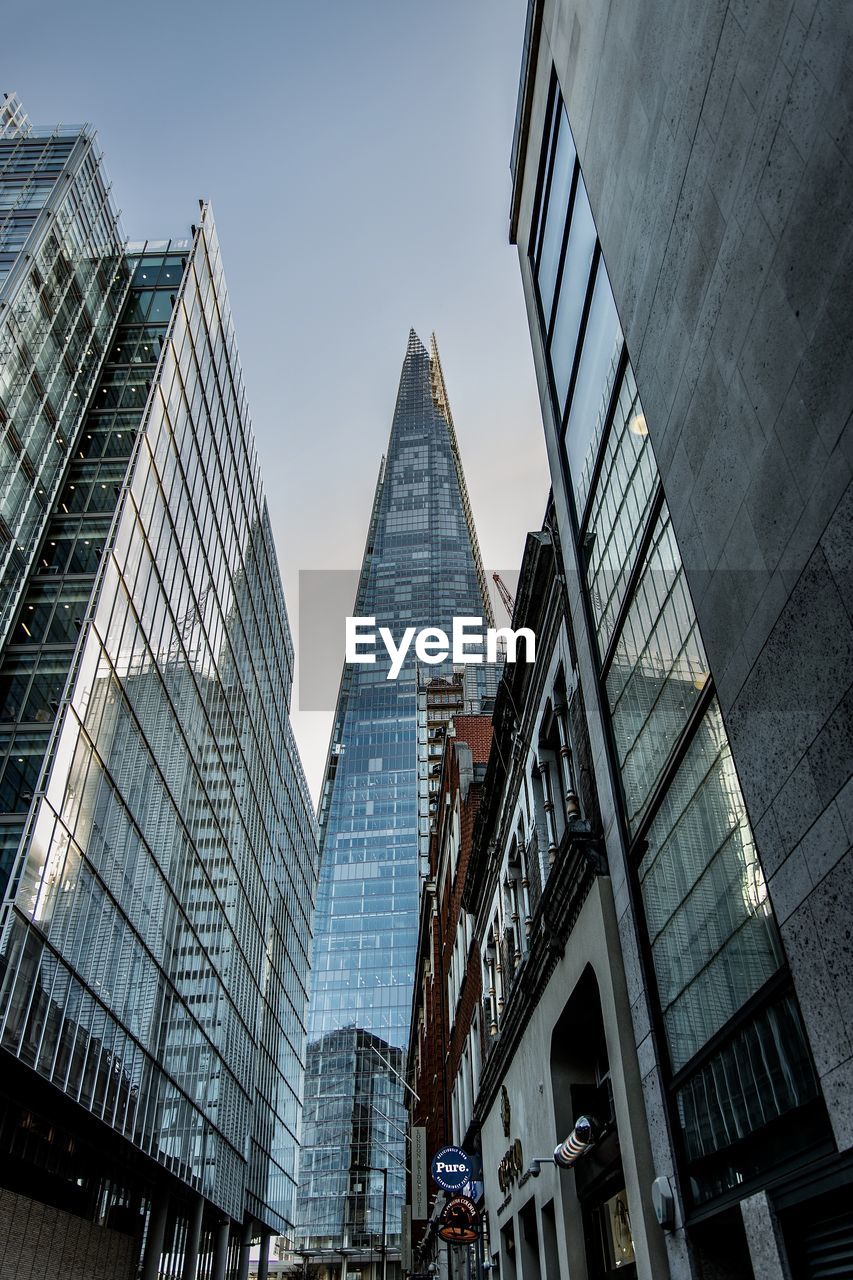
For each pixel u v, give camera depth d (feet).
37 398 168.96
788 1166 24.76
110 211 215.51
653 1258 33.55
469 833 125.39
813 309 21.44
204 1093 187.62
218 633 222.28
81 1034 124.88
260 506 286.05
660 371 32.76
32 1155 123.75
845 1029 20.79
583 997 49.65
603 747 44.14
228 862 217.36
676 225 30.73
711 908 30.83
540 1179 57.41
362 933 547.90
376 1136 457.27
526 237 64.18
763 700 25.03
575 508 51.85
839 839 21.13
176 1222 180.86
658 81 32.48
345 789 636.89
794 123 22.07
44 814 120.47
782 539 23.61
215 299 236.63
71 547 165.37
